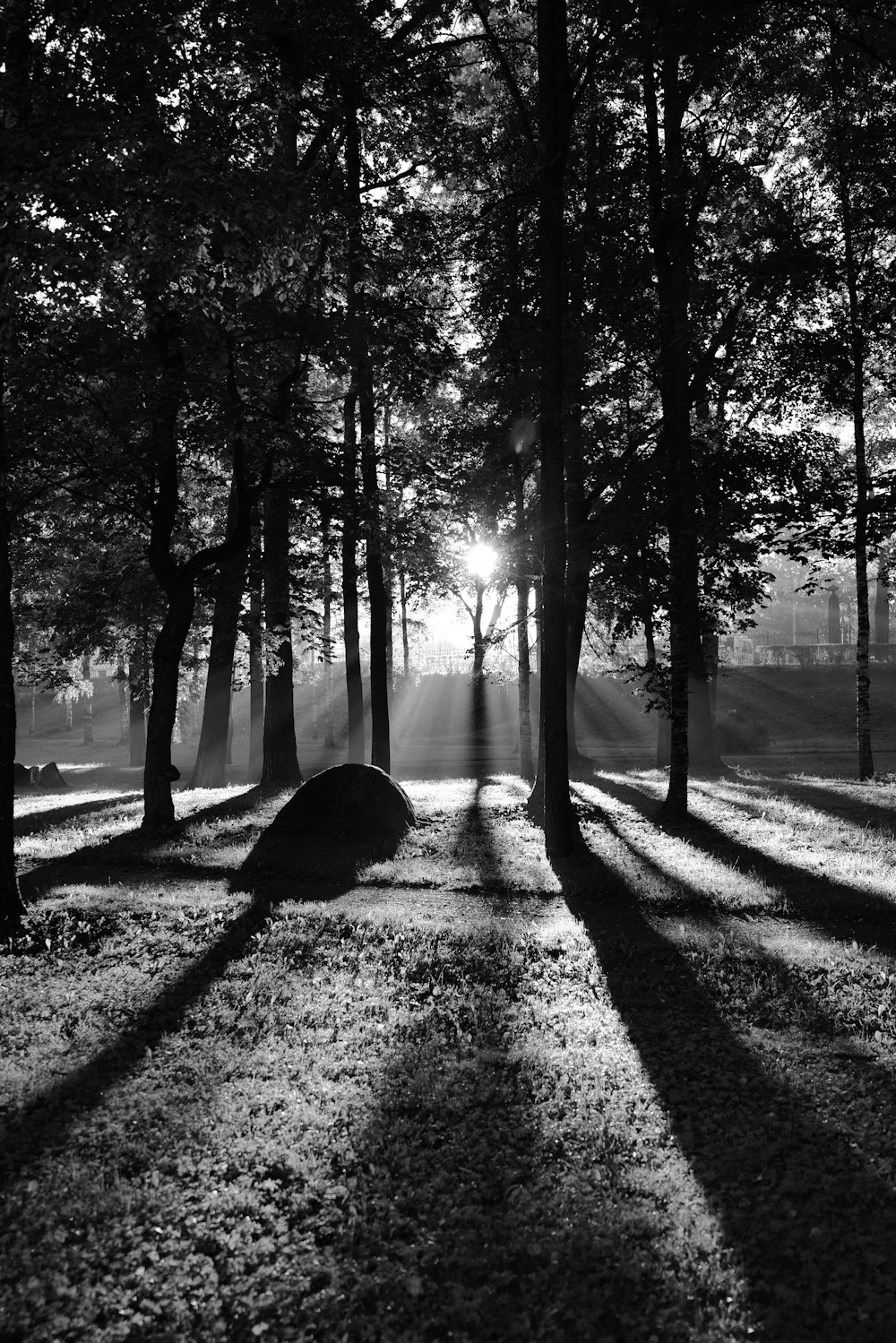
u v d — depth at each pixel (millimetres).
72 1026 7516
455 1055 6715
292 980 8555
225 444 16719
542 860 13328
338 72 14305
